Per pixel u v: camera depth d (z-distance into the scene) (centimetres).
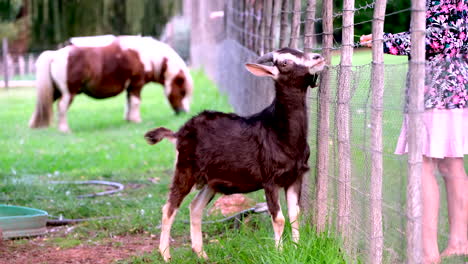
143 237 752
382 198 495
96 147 1447
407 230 437
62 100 1717
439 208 461
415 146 426
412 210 429
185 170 629
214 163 607
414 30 421
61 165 1243
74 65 1708
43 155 1336
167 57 1891
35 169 1205
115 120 1911
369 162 499
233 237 678
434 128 482
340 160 560
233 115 621
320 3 767
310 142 667
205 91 2359
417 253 428
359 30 805
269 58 591
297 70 568
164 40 3625
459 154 483
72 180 1115
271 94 820
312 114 660
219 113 627
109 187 1057
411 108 425
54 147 1448
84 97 2594
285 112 578
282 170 583
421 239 431
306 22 677
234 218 749
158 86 2948
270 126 588
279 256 557
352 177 548
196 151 618
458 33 513
